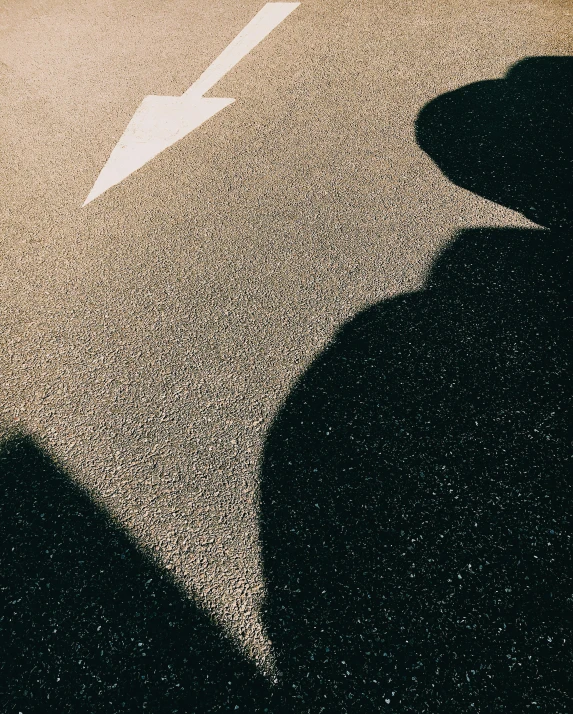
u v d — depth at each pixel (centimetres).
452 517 193
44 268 299
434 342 246
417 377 234
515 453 207
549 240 285
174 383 241
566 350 238
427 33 464
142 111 412
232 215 320
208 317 266
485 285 267
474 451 209
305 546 189
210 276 286
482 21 471
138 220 323
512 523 190
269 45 473
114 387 241
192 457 215
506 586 176
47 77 465
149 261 297
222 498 203
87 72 466
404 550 186
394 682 161
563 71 400
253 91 420
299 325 259
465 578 179
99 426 228
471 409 221
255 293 275
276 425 223
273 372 241
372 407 225
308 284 277
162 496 205
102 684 165
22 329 269
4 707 163
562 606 172
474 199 312
